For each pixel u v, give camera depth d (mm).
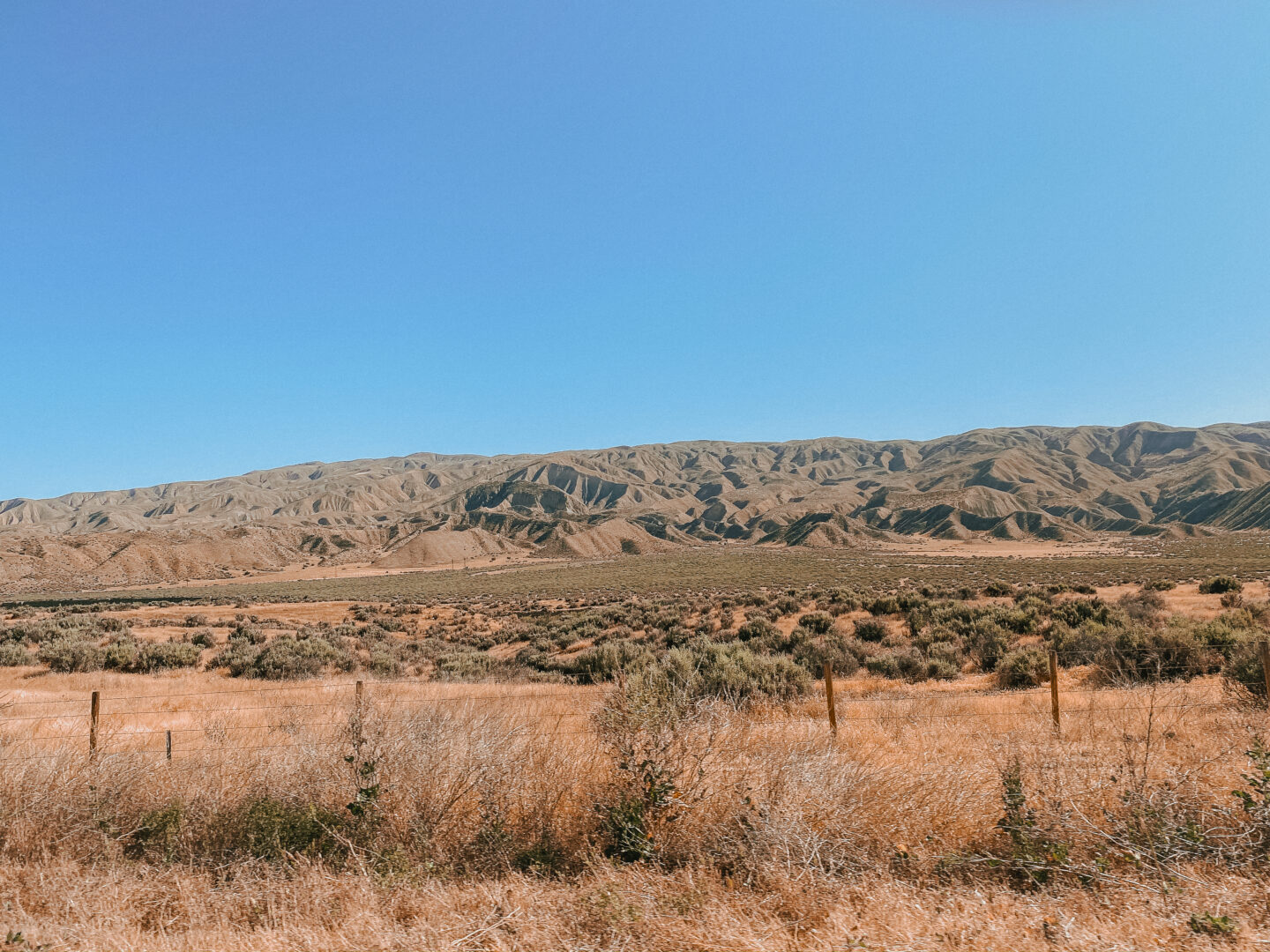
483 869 5176
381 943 3988
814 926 4121
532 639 42375
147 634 42938
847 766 6125
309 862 5180
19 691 18906
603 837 5500
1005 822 5262
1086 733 9102
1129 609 32844
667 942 3873
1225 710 10344
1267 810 5012
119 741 10406
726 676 15898
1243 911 4062
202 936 4168
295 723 9156
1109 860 4855
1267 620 26172
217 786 6273
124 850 5734
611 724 6281
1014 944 3734
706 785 5785
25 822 5703
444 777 6105
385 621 60406
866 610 41906
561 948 3875
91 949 3980
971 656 24906
